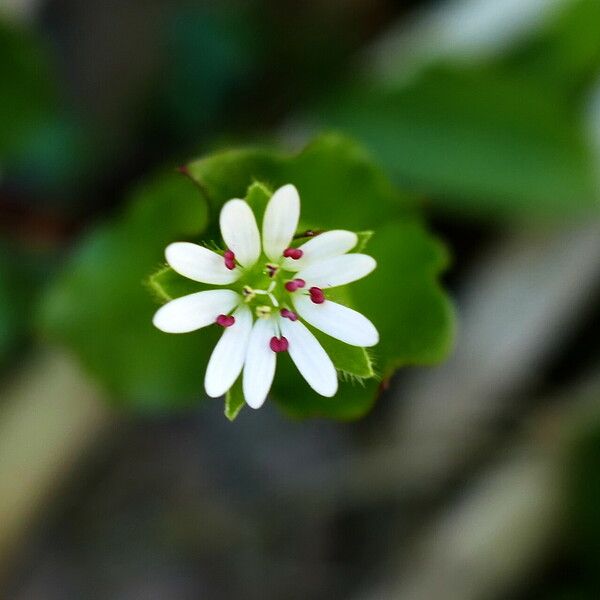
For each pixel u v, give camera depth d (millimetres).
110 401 111
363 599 117
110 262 103
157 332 104
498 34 115
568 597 115
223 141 113
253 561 119
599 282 117
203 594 119
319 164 96
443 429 118
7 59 111
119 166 120
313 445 120
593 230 116
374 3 121
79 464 117
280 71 121
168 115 121
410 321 96
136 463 120
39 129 115
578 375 118
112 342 104
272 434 120
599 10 112
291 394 95
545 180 112
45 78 113
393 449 119
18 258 115
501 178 112
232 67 121
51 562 118
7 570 116
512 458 117
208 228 95
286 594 119
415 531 118
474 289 118
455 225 119
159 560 119
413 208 97
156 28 122
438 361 96
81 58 122
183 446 120
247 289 92
